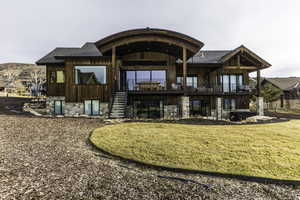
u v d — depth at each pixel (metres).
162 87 15.73
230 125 10.37
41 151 5.34
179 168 4.43
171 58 17.16
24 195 3.03
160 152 5.50
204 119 12.47
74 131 8.01
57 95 15.80
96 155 5.28
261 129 9.11
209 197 3.29
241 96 18.45
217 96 17.17
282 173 4.23
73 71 14.27
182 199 3.18
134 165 4.71
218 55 19.48
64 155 5.12
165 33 13.69
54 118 11.26
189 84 18.14
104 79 14.38
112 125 9.53
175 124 10.21
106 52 14.69
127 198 3.12
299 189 3.71
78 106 14.23
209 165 4.63
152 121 11.21
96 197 3.10
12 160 4.54
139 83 15.71
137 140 6.68
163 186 3.64
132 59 17.05
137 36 13.87
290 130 8.91
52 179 3.67
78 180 3.70
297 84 31.41
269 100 26.81
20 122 9.23
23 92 36.66
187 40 13.84
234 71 18.67
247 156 5.23
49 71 15.93
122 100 13.63
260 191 3.59
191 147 5.96
